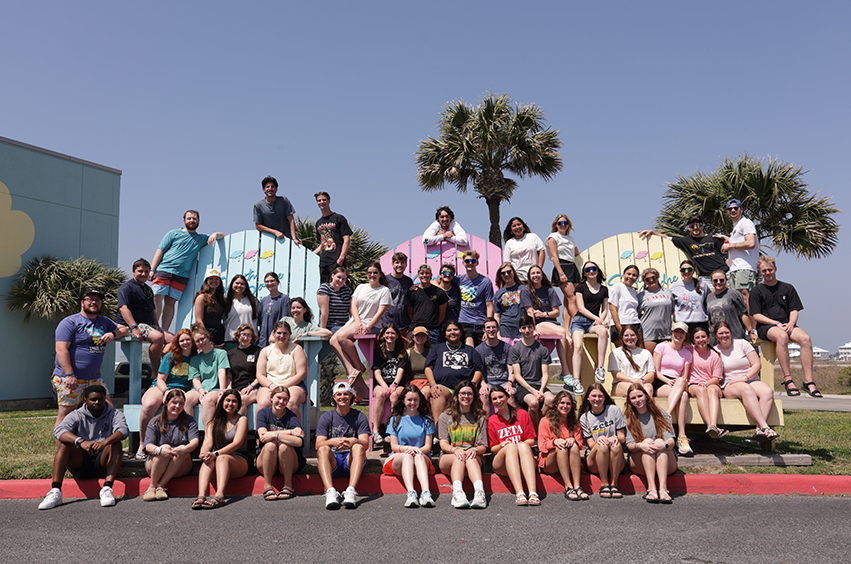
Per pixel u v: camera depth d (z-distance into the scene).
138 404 6.36
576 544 3.85
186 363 6.05
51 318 15.52
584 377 7.16
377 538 4.00
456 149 15.73
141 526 4.29
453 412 5.40
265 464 5.15
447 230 8.88
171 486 5.30
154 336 6.52
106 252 18.16
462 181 16.36
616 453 5.16
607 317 7.17
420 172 16.33
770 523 4.32
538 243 8.27
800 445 6.82
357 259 16.53
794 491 5.28
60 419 5.86
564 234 8.32
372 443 6.45
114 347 16.78
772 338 6.70
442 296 7.40
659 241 8.47
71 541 3.94
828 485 5.27
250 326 6.35
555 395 5.70
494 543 3.88
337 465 5.26
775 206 14.41
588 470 5.50
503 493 5.33
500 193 15.72
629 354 6.40
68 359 5.88
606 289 7.26
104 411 5.34
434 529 4.20
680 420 6.01
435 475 5.39
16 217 15.89
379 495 5.26
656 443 5.12
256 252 7.95
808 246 14.14
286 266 7.84
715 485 5.32
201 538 4.00
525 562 3.52
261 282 7.82
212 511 4.72
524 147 15.84
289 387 6.12
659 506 4.84
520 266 8.20
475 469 5.09
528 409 5.99
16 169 15.95
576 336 6.87
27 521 4.41
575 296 7.20
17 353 15.65
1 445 6.80
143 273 6.74
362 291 7.04
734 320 6.84
